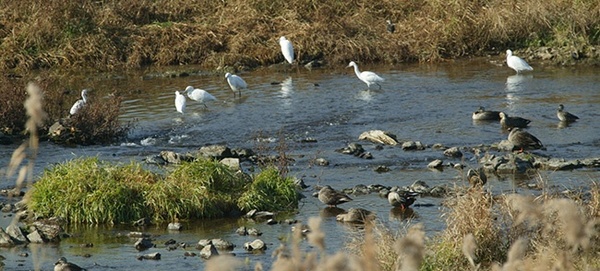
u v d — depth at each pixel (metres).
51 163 18.58
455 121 22.30
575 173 16.91
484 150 19.19
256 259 12.26
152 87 28.23
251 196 15.22
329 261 5.48
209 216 14.87
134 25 33.94
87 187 15.20
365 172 17.58
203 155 18.67
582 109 23.22
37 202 15.02
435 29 33.06
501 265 10.57
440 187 15.80
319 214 14.77
